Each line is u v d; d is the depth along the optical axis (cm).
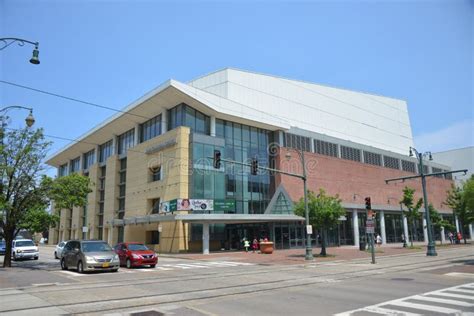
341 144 5656
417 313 902
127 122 5138
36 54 1462
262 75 5259
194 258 3141
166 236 4056
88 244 2075
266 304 1047
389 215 5888
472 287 1330
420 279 1574
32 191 2481
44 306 1049
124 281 1594
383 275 1745
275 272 1945
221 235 4241
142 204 4600
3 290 1346
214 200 3991
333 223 3142
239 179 4481
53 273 1961
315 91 5975
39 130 2486
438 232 6744
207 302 1096
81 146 6500
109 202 5438
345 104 6494
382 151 6375
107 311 985
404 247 4394
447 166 8250
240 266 2364
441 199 7512
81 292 1290
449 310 932
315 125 5800
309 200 3150
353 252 3641
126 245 2408
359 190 5603
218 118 4491
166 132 4375
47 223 2723
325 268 2152
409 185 6712
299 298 1137
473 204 2734
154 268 2267
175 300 1132
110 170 5553
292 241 4341
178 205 3709
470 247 4472
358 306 998
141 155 4784
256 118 4656
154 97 4316
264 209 4634
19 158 2402
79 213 6378
